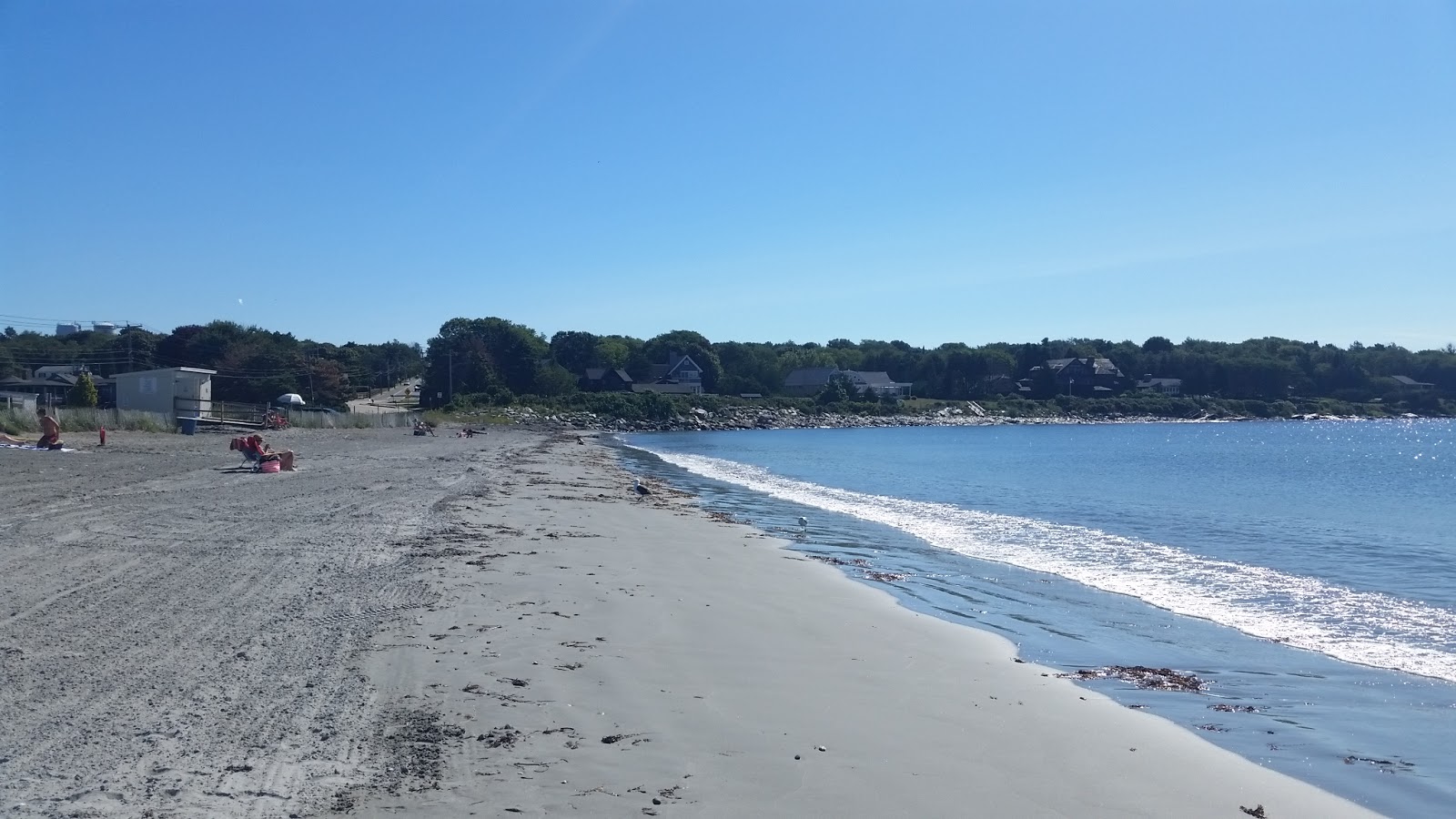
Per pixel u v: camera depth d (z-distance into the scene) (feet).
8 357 270.67
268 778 17.79
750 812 17.92
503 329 361.71
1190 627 37.19
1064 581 47.09
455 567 41.88
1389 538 64.75
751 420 351.67
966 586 45.70
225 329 300.61
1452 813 19.53
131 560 38.47
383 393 387.75
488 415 293.84
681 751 20.99
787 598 40.37
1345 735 24.36
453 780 18.39
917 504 86.99
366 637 28.66
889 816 18.17
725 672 27.81
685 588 41.09
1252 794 20.38
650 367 450.30
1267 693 28.30
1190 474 128.98
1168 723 25.02
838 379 422.82
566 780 18.86
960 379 449.48
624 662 28.09
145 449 105.81
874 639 33.53
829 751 21.63
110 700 21.57
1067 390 443.32
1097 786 20.38
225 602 31.96
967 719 24.67
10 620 28.27
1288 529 69.36
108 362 279.90
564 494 82.84
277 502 60.03
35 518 48.14
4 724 19.66
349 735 20.39
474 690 24.17
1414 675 30.22
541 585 39.06
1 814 15.44
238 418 181.98
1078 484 111.45
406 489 75.36
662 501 83.05
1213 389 448.65
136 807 16.08
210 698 22.13
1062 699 26.94
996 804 19.15
